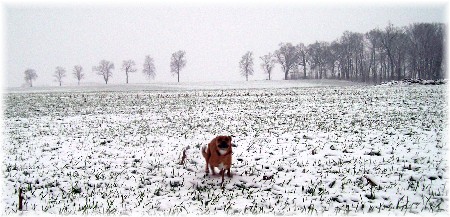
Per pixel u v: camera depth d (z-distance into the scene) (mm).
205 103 30453
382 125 16703
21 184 9055
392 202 7566
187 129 17328
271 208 7410
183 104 30094
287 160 10977
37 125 19719
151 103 31516
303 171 9758
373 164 10242
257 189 8523
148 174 9852
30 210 7375
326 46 114938
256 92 43594
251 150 12367
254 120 19750
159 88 69062
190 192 8414
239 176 9453
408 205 7387
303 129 16375
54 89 73188
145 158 11594
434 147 12047
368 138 13914
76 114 24594
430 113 19953
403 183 8641
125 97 39125
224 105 28391
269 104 28125
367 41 106938
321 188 8422
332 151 11922
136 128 18031
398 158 10594
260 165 10414
